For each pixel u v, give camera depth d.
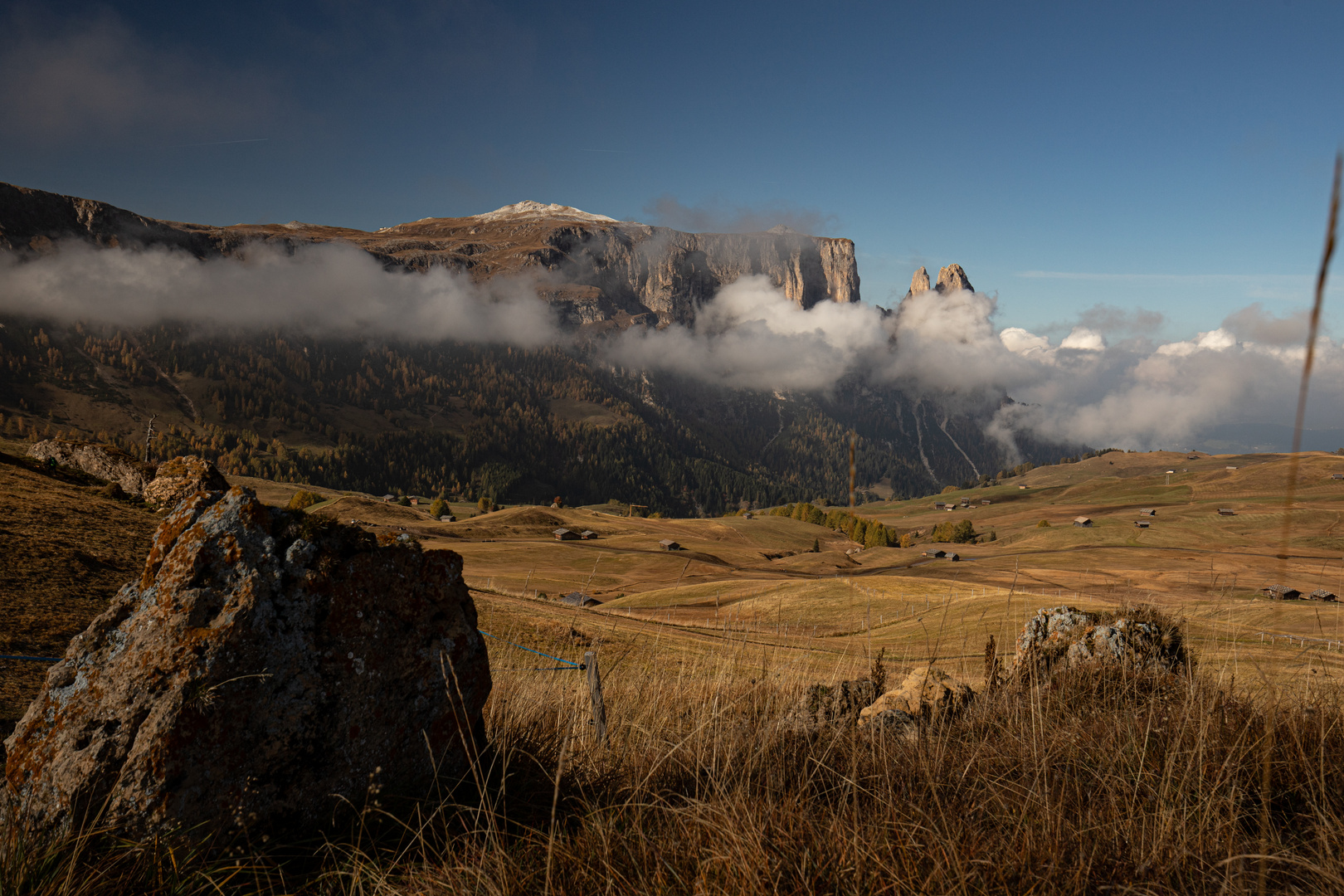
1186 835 2.34
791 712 4.65
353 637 3.08
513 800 3.18
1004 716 4.32
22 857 2.31
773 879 2.18
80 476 30.91
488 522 138.12
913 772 3.25
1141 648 5.08
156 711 2.57
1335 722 3.00
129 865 2.41
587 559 99.25
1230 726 3.13
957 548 140.38
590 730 4.14
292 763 2.82
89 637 2.82
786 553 135.25
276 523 3.09
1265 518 140.88
